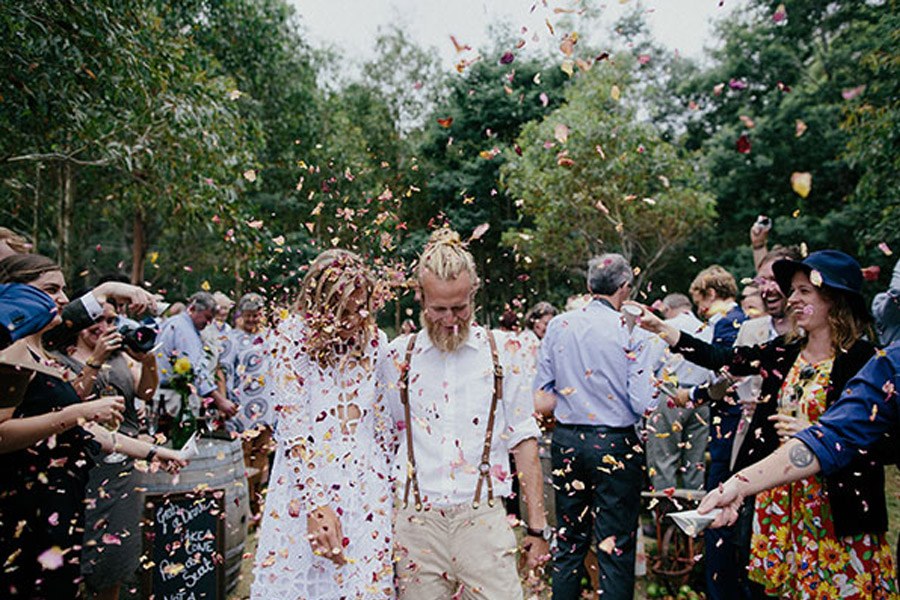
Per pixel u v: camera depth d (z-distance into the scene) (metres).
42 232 14.06
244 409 5.24
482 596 1.99
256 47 15.12
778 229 18.55
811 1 19.62
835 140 18.27
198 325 5.32
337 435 2.03
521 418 2.13
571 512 3.16
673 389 3.44
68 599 2.28
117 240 21.78
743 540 2.92
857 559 1.96
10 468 2.13
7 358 2.11
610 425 3.08
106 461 2.92
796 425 2.06
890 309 3.14
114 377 3.06
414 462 2.07
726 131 20.41
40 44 5.02
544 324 5.45
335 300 2.05
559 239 14.99
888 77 10.03
